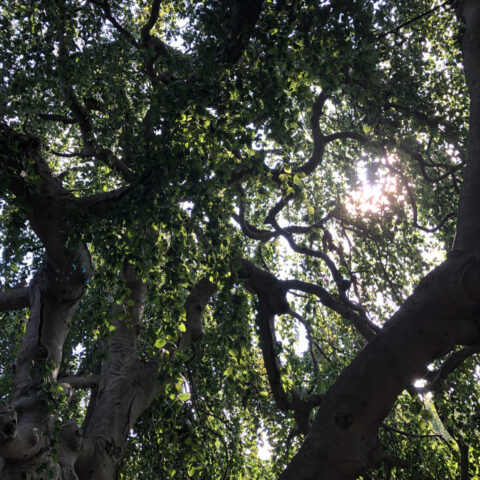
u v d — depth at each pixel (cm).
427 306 277
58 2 582
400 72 661
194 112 399
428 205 862
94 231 414
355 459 262
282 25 461
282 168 425
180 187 392
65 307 432
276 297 562
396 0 742
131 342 520
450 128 677
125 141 638
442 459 748
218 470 731
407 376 274
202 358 749
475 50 383
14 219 403
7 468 336
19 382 389
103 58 630
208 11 435
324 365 859
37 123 703
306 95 452
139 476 727
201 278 606
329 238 777
